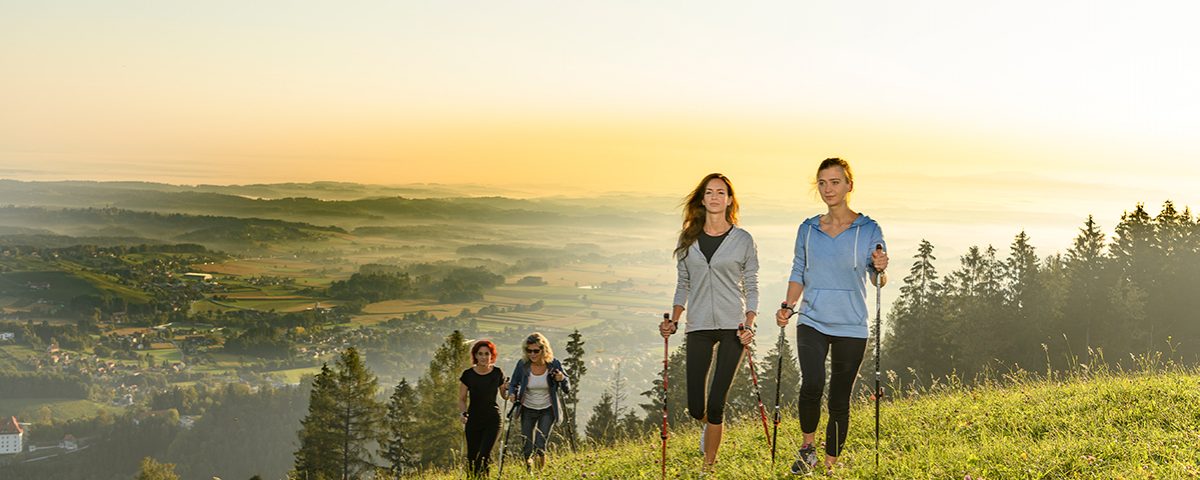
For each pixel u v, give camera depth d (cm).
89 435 16825
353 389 5359
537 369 1119
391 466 5122
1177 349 5116
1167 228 6131
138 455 14900
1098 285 6034
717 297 740
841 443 695
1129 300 5353
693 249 745
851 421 1032
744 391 4191
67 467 14612
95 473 14412
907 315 6494
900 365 6341
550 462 1162
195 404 17725
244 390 17162
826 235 693
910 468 686
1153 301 5894
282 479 13012
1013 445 747
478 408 1092
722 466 823
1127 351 5234
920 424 955
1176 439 709
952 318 6234
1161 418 812
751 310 738
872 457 755
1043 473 645
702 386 750
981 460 680
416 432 5069
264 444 14225
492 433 1096
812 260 695
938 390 1257
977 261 6625
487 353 1085
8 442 16000
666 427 752
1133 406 873
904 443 848
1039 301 6103
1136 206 6312
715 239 741
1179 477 589
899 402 1191
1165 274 5944
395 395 5225
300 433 5381
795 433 984
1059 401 961
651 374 16500
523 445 1115
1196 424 762
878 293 674
